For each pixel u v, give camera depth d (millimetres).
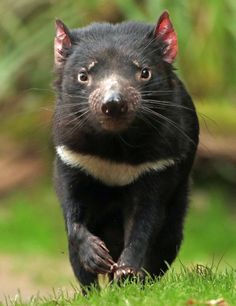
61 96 10711
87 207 10820
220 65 23438
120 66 10289
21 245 21406
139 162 10555
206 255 20469
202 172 23625
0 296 17391
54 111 11133
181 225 11555
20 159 24859
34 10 24312
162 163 10609
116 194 10805
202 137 22188
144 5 23406
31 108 25094
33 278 19047
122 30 10750
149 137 10438
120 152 10500
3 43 24297
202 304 9102
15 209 23172
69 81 10508
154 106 10344
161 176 10641
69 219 10703
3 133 25344
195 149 11547
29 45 23844
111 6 23438
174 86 10750
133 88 10086
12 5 24406
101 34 10711
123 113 9773
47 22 23766
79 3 23219
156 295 9445
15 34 24094
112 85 9922
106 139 10367
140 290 9672
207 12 23250
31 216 22703
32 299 10609
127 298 9328
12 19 24250
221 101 23391
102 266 10180
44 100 24297
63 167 10734
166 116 10484
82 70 10398
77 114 10430
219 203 22984
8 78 23969
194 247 20906
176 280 10297
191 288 9781
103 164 10570
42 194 23797
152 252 11469
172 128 10617
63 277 19016
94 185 10719
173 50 10758
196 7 23328
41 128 24141
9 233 22031
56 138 10844
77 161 10609
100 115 9891
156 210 10680
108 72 10234
